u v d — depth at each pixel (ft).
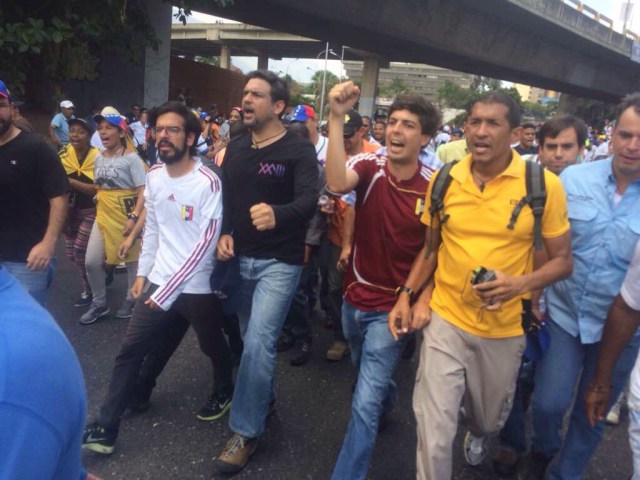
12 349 2.53
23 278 10.16
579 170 8.62
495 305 7.21
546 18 82.58
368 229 8.58
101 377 12.04
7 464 2.44
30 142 9.79
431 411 7.59
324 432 10.68
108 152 14.26
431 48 80.43
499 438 9.77
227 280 9.60
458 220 7.59
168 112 9.08
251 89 8.96
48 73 33.40
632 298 7.00
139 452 9.59
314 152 9.43
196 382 12.21
